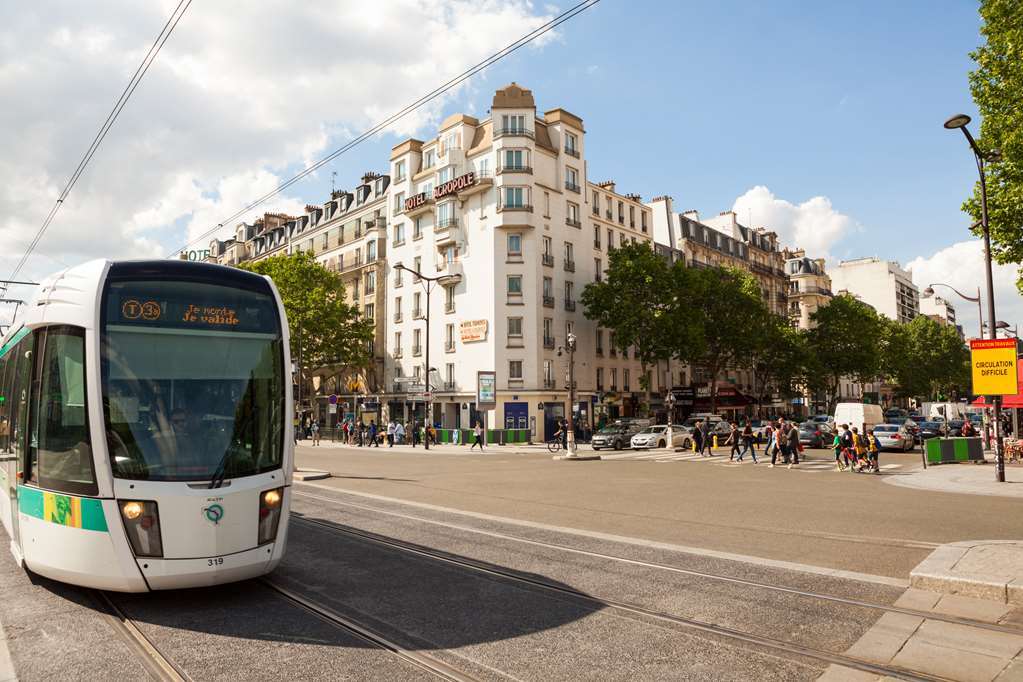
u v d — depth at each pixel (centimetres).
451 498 1555
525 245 4669
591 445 4112
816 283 8919
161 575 632
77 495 650
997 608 638
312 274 5241
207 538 646
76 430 663
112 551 631
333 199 6369
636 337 4631
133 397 662
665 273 4597
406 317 5303
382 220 5622
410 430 4597
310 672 512
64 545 660
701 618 638
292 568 840
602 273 5319
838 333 6669
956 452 2573
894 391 10031
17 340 864
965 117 1834
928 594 694
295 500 1497
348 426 4800
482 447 3891
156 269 714
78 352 672
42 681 499
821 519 1221
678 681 494
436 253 5072
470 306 4784
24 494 738
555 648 563
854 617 633
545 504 1449
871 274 11650
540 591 735
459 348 4841
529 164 4691
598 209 5409
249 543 673
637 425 4122
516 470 2419
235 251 8131
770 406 7344
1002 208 1770
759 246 7925
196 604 683
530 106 4753
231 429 692
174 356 692
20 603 689
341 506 1401
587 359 5066
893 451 3572
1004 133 1716
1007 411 4372
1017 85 1686
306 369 5397
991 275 1928
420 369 5134
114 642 580
